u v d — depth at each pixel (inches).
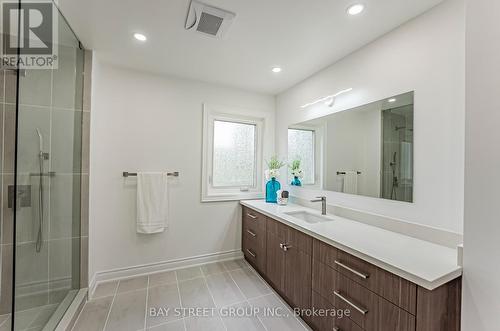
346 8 54.9
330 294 55.9
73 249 73.5
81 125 74.8
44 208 60.1
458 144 49.9
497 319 35.9
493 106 36.9
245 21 60.2
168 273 94.9
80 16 58.5
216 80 102.3
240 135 117.0
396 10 55.4
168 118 97.4
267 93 119.6
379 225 65.4
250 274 94.7
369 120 70.1
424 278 35.8
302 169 101.7
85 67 75.2
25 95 51.3
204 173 104.4
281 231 77.8
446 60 51.8
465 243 39.6
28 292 54.5
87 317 66.7
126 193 90.2
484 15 38.1
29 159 53.9
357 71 74.5
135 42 71.2
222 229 109.1
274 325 64.1
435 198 53.7
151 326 63.4
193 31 65.1
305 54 78.0
